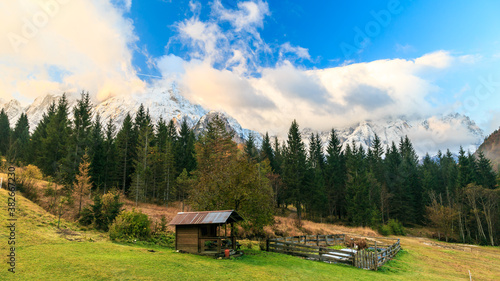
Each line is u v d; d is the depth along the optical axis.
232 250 19.81
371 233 50.50
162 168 62.66
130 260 14.62
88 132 55.81
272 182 69.00
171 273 12.82
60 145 54.44
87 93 58.16
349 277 15.99
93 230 24.69
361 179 69.38
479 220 56.66
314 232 43.62
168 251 19.95
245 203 24.50
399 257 26.83
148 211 40.00
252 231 34.94
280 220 47.47
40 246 15.69
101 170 52.66
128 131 67.94
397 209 76.75
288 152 76.00
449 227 60.59
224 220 18.38
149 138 68.44
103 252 16.34
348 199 69.44
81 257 14.24
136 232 24.52
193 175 58.03
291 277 14.40
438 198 80.94
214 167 27.12
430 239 59.56
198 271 13.69
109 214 26.34
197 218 19.52
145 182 60.34
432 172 96.00
